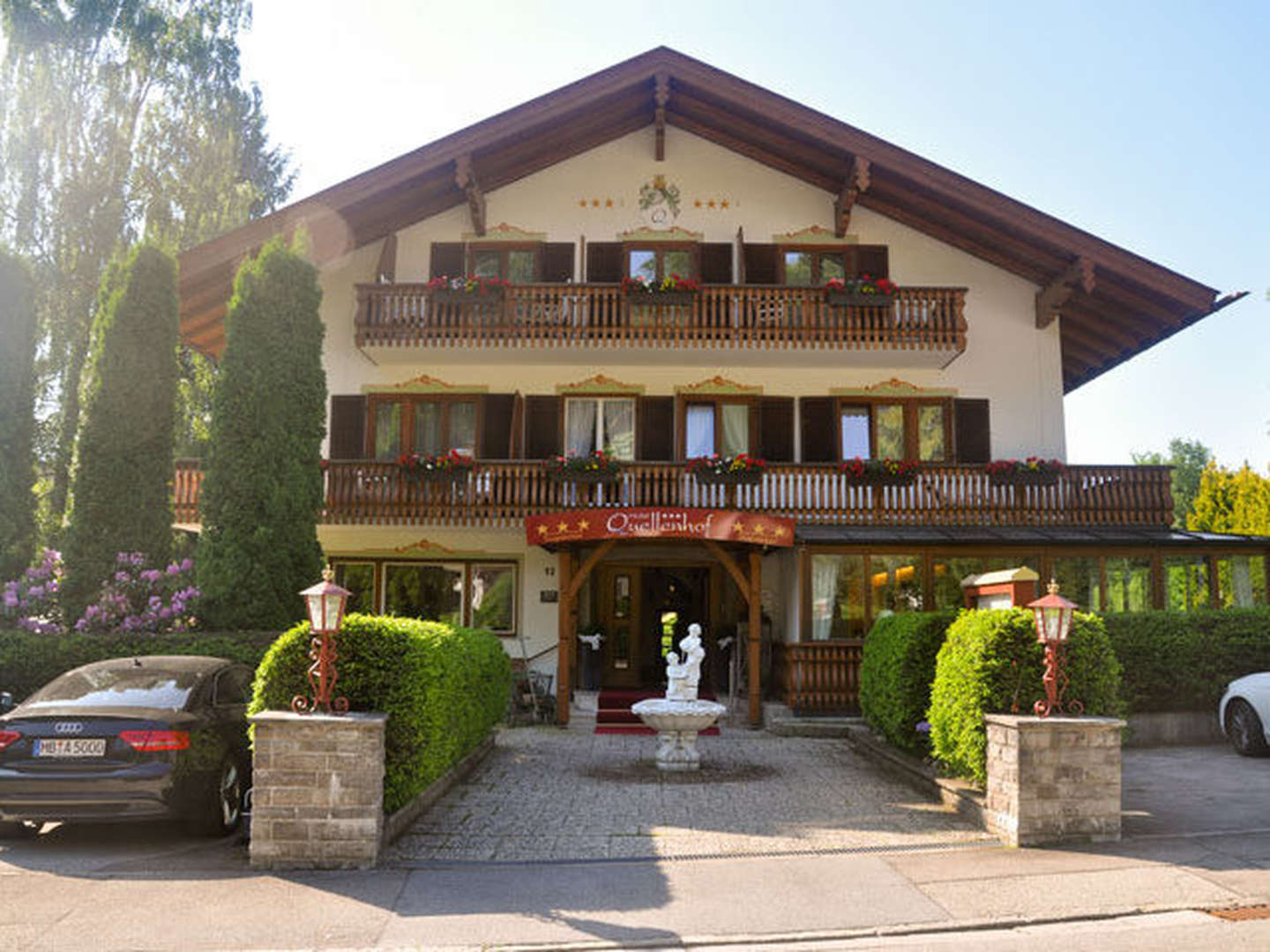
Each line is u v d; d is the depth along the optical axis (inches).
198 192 1038.4
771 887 258.4
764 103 710.5
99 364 579.5
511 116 705.0
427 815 346.9
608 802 374.0
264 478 561.0
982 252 778.2
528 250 781.9
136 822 349.4
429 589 737.6
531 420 751.7
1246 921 226.2
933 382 766.5
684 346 721.6
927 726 406.3
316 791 282.7
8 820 310.2
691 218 784.3
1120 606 661.9
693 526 586.9
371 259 775.1
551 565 735.1
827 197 789.9
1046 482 707.4
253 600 546.9
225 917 235.3
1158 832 312.2
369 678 312.3
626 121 788.0
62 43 990.4
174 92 1060.5
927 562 664.4
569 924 230.7
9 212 955.3
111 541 560.4
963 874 266.5
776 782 420.2
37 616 550.0
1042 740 301.4
